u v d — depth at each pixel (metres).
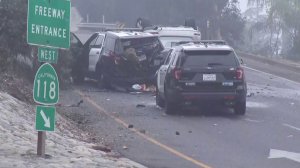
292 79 98.62
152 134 46.41
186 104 55.88
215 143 43.28
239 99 55.88
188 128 49.44
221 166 35.97
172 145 42.31
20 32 61.62
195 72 55.34
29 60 65.38
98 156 35.28
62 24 30.89
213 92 55.34
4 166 28.53
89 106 61.06
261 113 58.88
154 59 75.88
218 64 55.66
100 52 78.31
